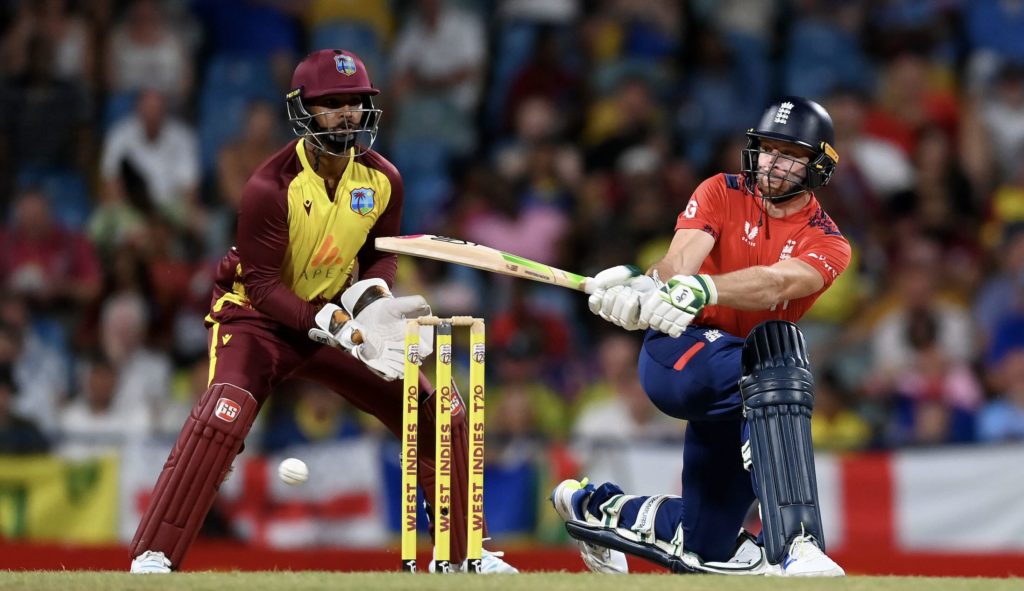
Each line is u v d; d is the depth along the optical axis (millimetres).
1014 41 41438
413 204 37594
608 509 16828
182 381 32969
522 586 11430
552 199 35812
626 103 37656
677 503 16531
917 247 35625
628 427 31266
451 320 14109
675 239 15383
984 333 34844
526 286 33750
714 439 15562
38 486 28656
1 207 36844
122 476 28703
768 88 39938
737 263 15469
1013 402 31781
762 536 14156
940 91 40531
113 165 35938
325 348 16344
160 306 33375
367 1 41000
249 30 39781
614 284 14219
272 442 29641
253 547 27797
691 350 15234
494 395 31594
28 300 34344
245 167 36500
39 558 23016
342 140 15555
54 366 32938
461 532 16156
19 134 37312
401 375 15148
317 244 15883
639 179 35156
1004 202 38156
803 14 41062
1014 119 39781
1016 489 28578
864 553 27516
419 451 16328
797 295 14578
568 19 40781
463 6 40406
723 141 35750
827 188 35906
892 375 32562
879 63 40938
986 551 28312
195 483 15492
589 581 11977
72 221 36688
